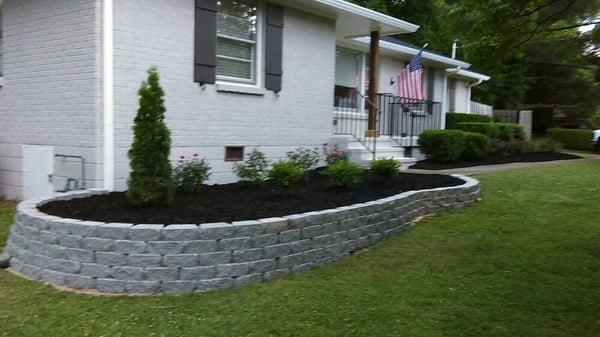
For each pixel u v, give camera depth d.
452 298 4.39
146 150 5.31
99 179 6.71
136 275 4.37
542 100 29.14
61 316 3.94
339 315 4.04
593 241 5.93
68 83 6.98
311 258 5.10
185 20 7.41
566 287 4.66
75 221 4.57
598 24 6.65
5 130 8.10
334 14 9.99
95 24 6.60
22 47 7.65
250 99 8.48
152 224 4.64
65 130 7.08
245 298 4.32
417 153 13.29
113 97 6.71
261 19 8.62
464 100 21.12
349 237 5.51
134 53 6.87
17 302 4.18
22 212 4.98
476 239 6.00
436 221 6.69
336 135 10.93
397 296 4.42
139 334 3.70
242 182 7.33
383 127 13.75
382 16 10.45
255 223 4.69
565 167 11.90
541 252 5.57
